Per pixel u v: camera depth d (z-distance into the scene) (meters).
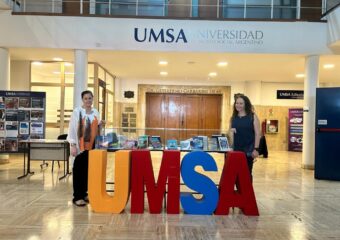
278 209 3.93
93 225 3.23
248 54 6.89
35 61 8.77
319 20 6.76
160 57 7.50
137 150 3.76
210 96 12.06
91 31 6.75
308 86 6.98
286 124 11.94
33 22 6.72
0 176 5.74
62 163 7.21
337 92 5.95
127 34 6.75
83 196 3.97
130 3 7.16
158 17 6.75
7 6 6.57
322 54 6.79
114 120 11.40
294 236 3.03
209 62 8.04
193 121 12.02
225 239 2.93
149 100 11.99
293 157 9.73
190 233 3.07
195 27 6.77
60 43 6.75
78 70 6.78
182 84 11.87
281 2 7.26
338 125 5.89
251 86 11.67
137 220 3.41
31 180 5.39
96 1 7.20
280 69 8.97
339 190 5.07
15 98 6.46
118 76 11.20
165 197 4.00
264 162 8.48
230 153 3.68
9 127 6.45
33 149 5.88
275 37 6.78
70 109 8.90
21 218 3.40
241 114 3.97
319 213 3.78
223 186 3.67
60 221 3.33
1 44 6.71
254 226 3.29
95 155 3.66
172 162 3.68
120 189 3.64
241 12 7.30
